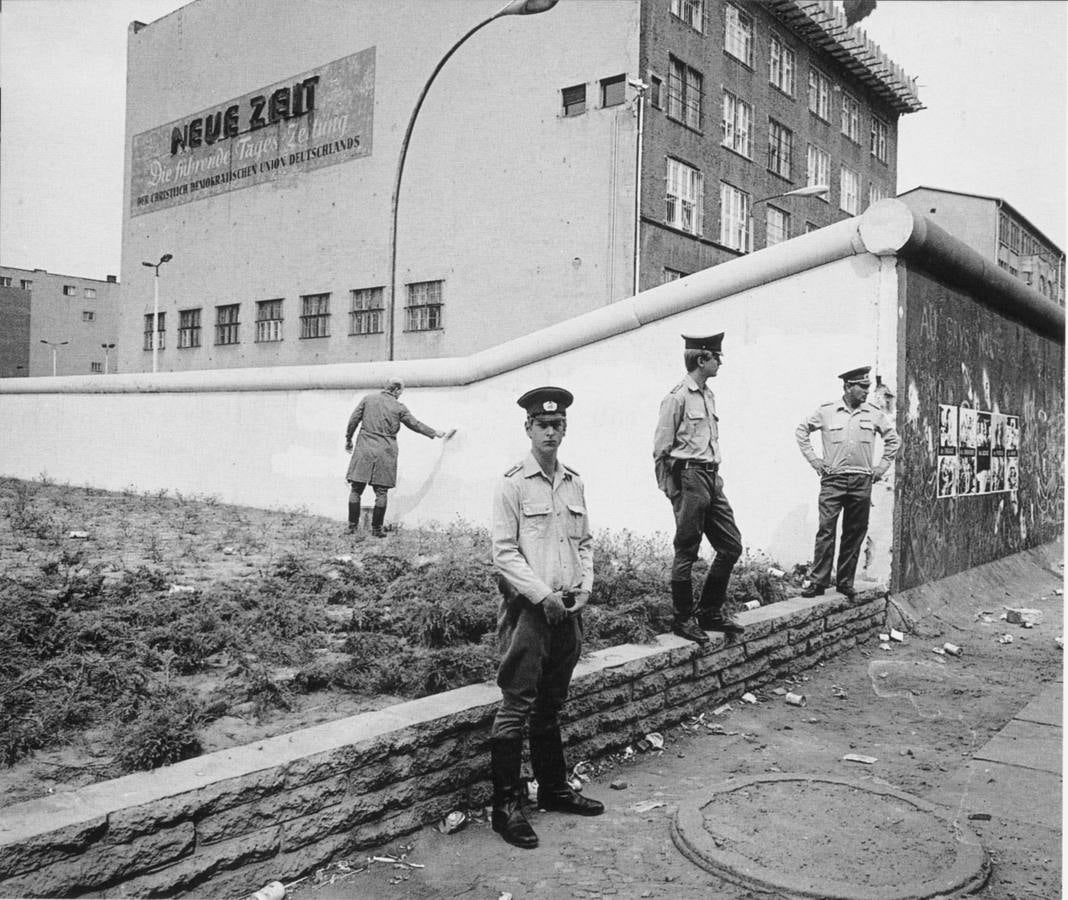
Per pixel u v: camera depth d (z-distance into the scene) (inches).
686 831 146.8
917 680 250.4
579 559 156.6
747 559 328.5
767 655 241.0
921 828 150.7
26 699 152.1
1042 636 308.2
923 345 331.0
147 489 641.6
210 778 119.1
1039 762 186.9
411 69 1122.0
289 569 275.7
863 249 313.1
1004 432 427.5
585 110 954.7
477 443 439.5
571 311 954.7
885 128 1439.5
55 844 102.7
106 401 686.5
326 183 1236.5
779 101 1173.1
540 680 153.8
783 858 138.0
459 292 1053.2
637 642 209.2
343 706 168.1
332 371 505.4
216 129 1409.9
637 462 379.2
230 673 177.0
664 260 960.9
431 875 132.9
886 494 309.4
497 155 1024.2
